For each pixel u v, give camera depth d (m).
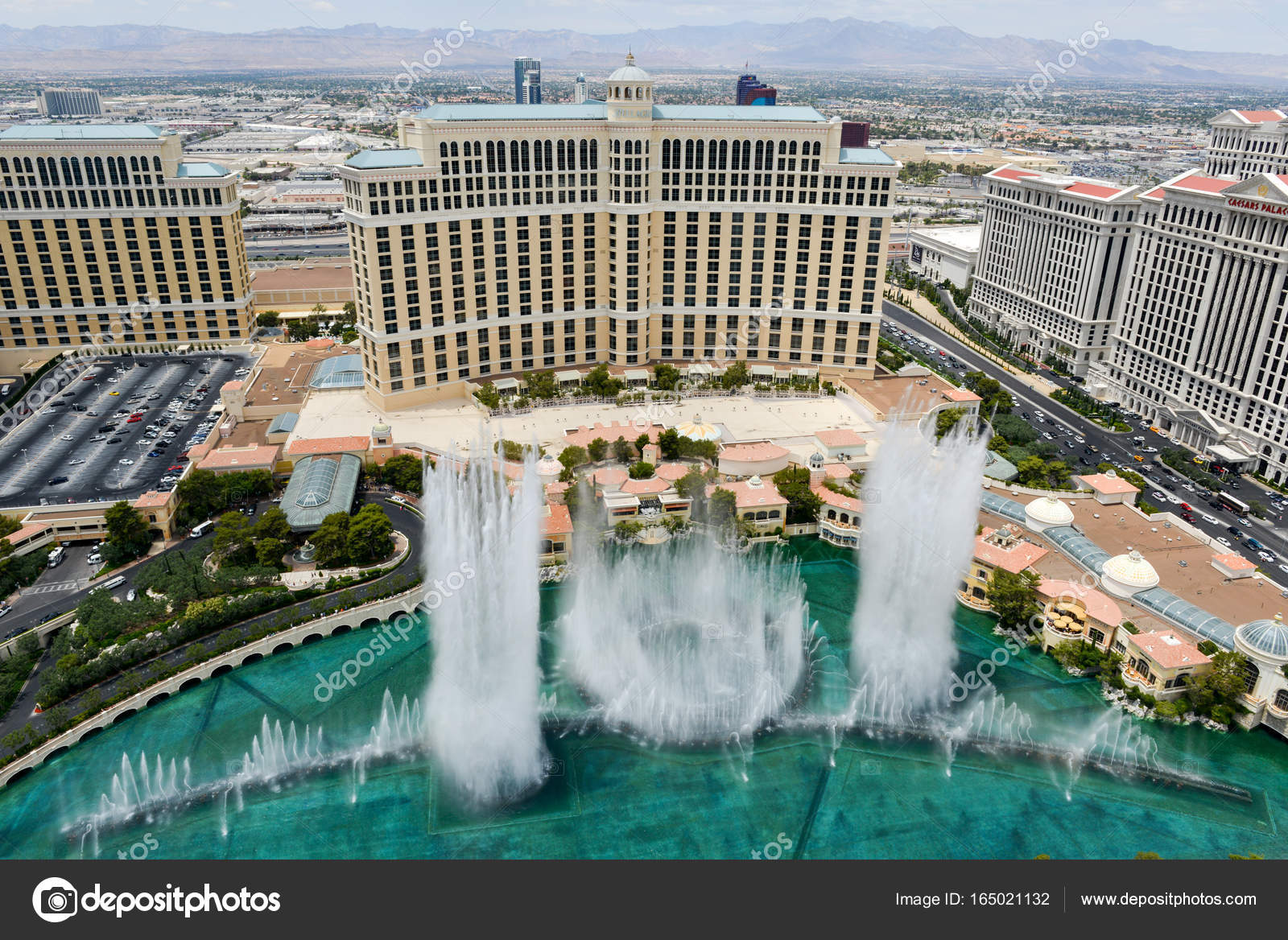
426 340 190.50
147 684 112.38
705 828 95.38
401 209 177.50
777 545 152.50
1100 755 106.19
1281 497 166.25
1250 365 174.75
